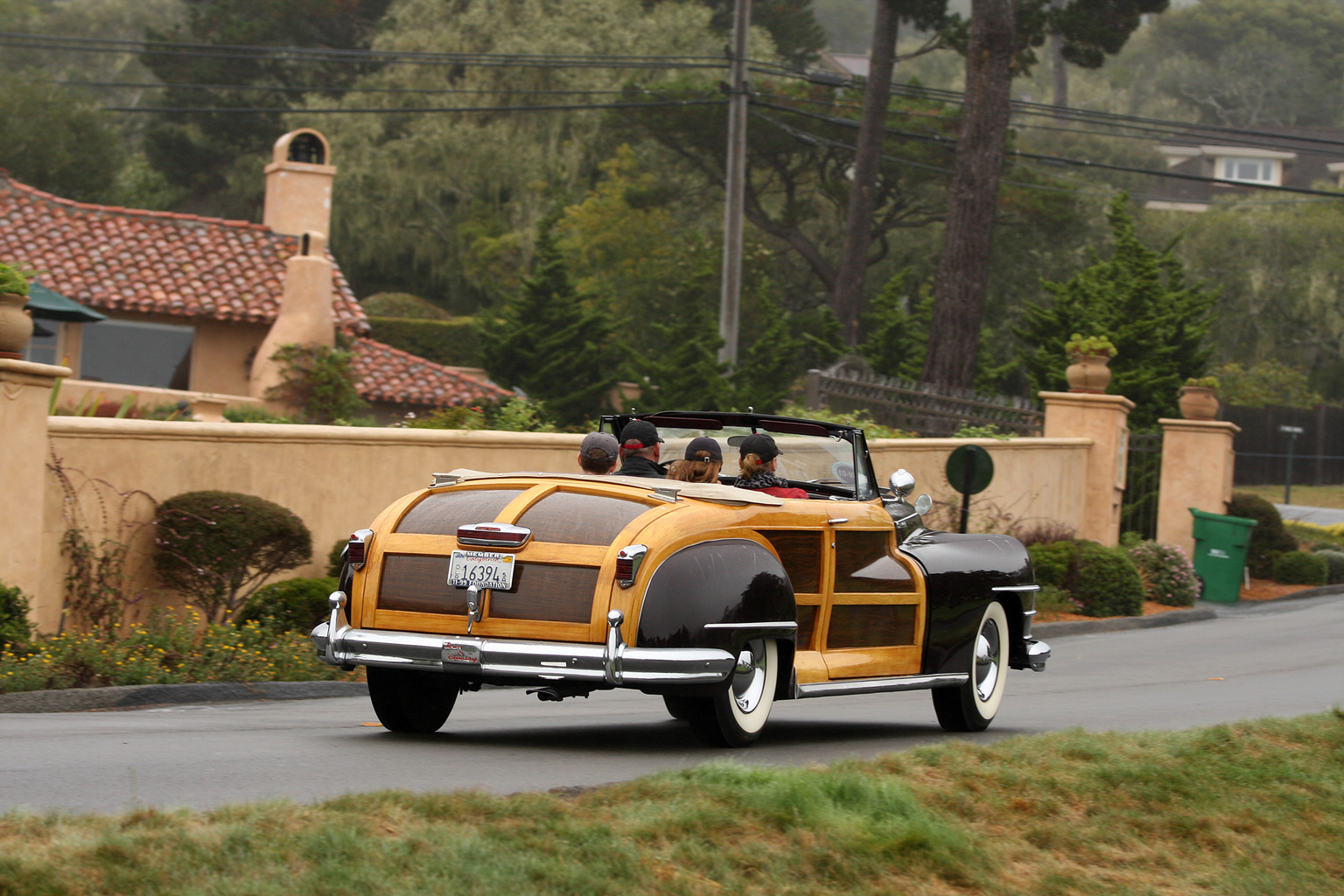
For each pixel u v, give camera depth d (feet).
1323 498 286.66
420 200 325.42
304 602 74.33
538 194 311.47
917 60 613.52
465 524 41.81
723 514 42.22
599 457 47.93
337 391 161.07
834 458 50.96
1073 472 135.64
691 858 27.78
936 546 53.01
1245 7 637.71
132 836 26.61
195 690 61.21
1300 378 320.70
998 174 163.12
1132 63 643.04
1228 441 144.46
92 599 69.15
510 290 306.55
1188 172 555.28
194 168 352.08
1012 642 57.06
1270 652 96.99
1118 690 73.10
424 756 41.83
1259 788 39.29
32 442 64.44
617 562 39.40
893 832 30.32
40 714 54.19
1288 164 547.08
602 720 55.67
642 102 249.75
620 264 274.57
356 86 337.72
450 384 175.94
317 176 193.67
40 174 302.66
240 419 138.62
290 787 35.65
